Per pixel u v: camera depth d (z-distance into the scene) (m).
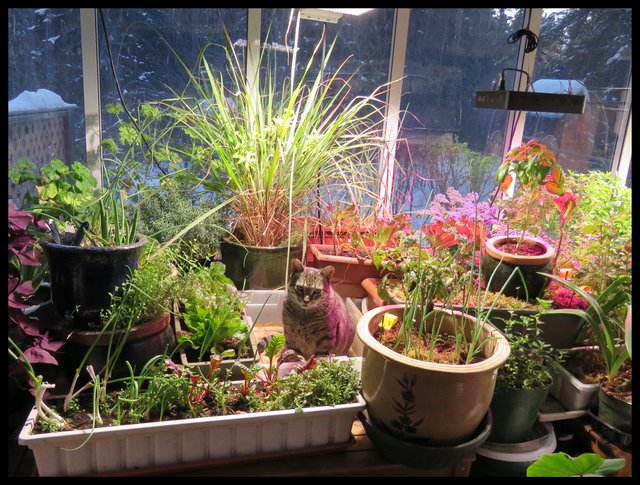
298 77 2.22
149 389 1.17
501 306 1.68
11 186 1.93
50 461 1.08
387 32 2.24
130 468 1.13
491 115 2.45
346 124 2.06
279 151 1.85
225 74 2.17
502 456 1.36
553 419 1.50
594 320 1.60
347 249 2.07
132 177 2.02
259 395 1.25
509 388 1.33
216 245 2.02
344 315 1.63
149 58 2.07
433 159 2.44
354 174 2.10
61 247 1.21
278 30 2.14
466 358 1.30
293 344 1.59
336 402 1.23
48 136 2.03
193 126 2.09
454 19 2.27
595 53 2.45
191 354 1.48
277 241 2.02
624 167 2.62
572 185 2.17
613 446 1.42
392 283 1.82
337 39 2.21
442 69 2.34
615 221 1.79
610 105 2.55
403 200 2.31
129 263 1.29
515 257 1.74
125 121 2.12
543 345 1.48
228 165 1.88
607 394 1.43
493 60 2.38
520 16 2.33
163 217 1.91
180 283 1.50
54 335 1.26
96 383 1.15
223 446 1.18
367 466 1.25
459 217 1.99
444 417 1.13
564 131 2.54
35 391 1.11
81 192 1.83
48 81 1.99
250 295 1.88
